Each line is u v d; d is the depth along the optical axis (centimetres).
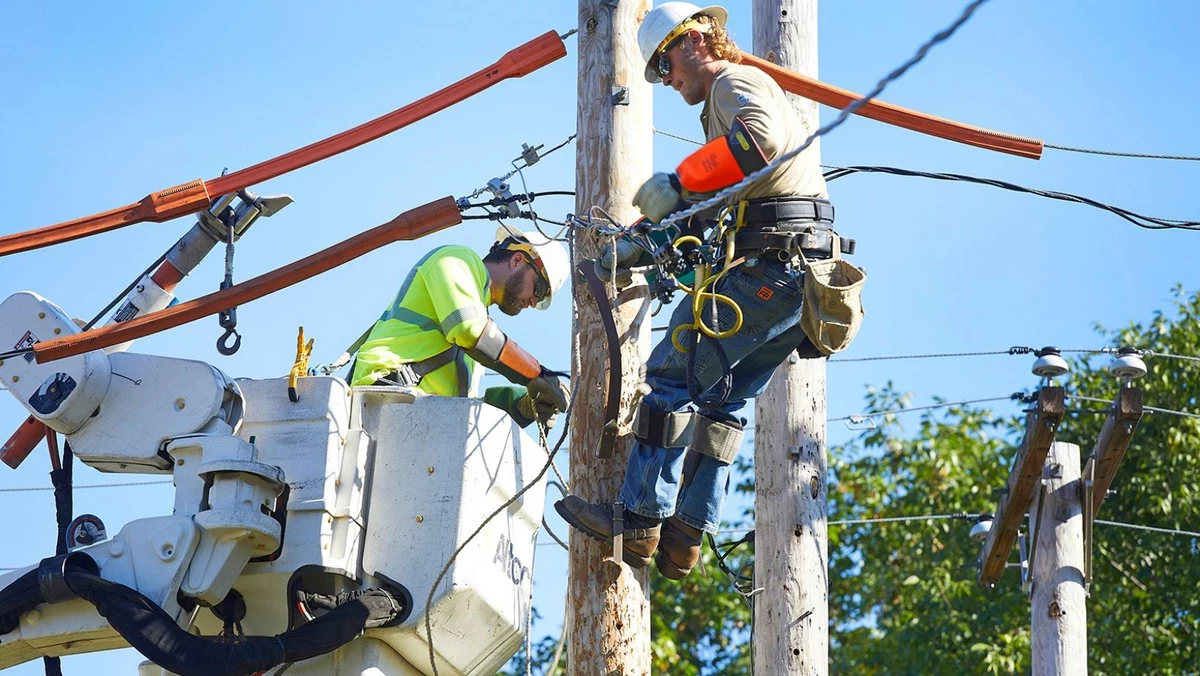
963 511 2434
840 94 979
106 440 821
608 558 827
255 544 775
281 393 809
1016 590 2372
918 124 980
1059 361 1397
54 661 834
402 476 802
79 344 826
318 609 789
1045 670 1384
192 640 741
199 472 773
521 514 844
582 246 896
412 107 914
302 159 901
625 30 930
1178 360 2323
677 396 786
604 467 850
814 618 1120
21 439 883
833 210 777
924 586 2366
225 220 905
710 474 812
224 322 877
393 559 790
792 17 1140
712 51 794
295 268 873
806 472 1143
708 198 764
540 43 923
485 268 894
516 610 833
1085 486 1421
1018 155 986
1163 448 2308
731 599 2472
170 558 759
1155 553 2264
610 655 835
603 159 908
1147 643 2253
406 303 877
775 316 771
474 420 810
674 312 796
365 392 816
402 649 802
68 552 778
